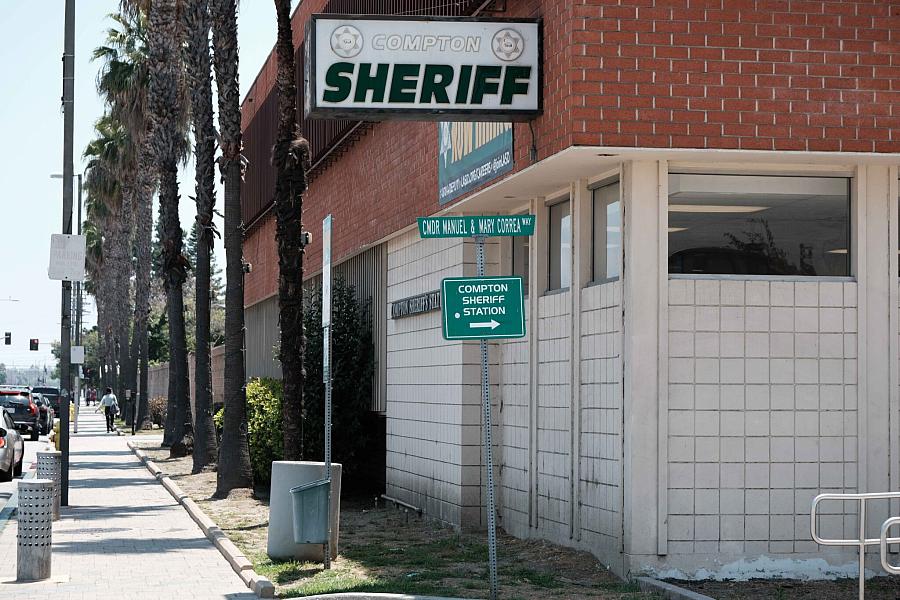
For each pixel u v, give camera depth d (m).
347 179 22.19
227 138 22.61
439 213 15.73
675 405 11.31
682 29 10.98
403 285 18.42
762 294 11.49
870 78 11.17
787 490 11.40
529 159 12.01
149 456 32.66
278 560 12.81
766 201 11.68
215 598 10.90
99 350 133.12
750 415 11.40
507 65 11.72
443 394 16.23
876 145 11.14
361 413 20.98
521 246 15.20
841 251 11.75
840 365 11.55
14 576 12.26
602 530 12.02
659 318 11.32
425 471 17.08
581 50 10.89
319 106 11.61
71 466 29.67
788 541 11.37
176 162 34.94
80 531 16.09
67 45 19.80
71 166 19.77
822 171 11.65
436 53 11.74
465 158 14.40
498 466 15.34
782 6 11.09
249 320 39.31
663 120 10.93
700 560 11.25
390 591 10.54
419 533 15.49
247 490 21.03
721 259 11.56
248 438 21.62
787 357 11.48
